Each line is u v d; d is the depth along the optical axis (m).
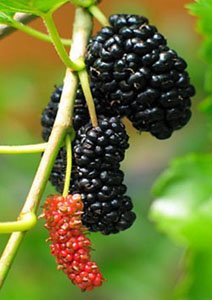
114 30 0.26
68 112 0.25
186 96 0.27
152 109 0.26
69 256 0.25
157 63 0.26
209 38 0.23
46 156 0.25
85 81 0.26
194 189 0.18
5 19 0.26
